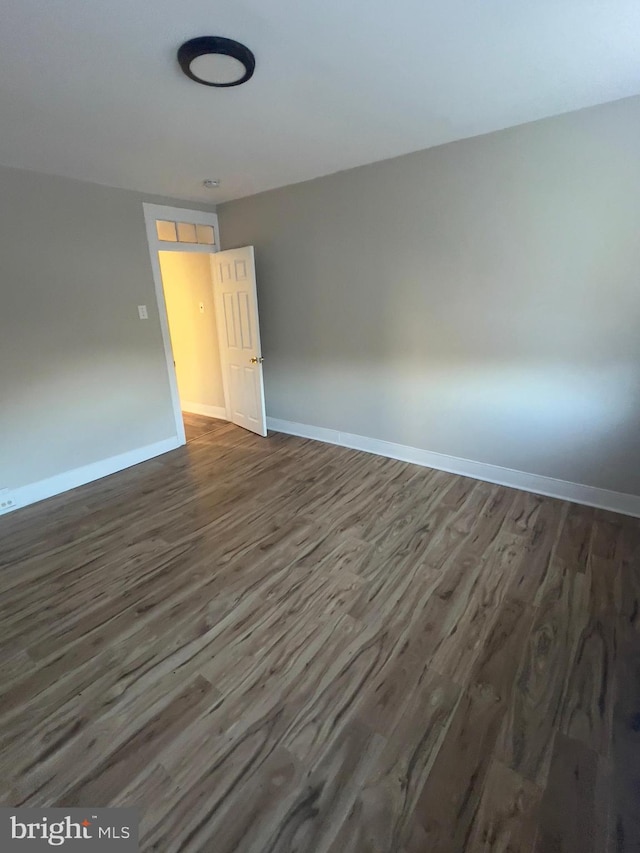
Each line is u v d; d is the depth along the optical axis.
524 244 2.63
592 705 1.48
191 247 4.09
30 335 3.02
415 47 1.62
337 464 3.63
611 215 2.33
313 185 3.44
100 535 2.67
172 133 2.35
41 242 2.98
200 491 3.23
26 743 1.41
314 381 4.06
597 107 2.22
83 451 3.44
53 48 1.52
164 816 1.20
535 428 2.90
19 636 1.88
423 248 3.03
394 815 1.19
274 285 4.02
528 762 1.31
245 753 1.36
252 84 1.84
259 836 1.15
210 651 1.76
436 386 3.28
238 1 1.31
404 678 1.61
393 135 2.55
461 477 3.30
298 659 1.71
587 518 2.65
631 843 1.11
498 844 1.12
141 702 1.55
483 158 2.62
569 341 2.63
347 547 2.44
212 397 5.05
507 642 1.75
